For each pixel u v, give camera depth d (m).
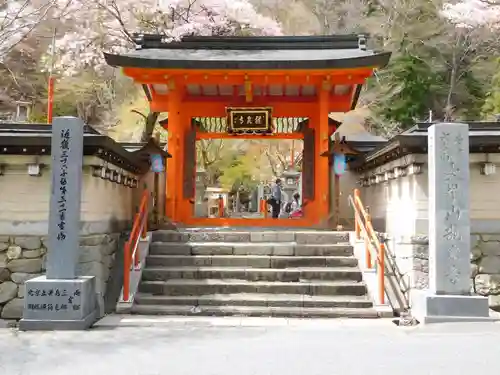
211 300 8.06
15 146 7.92
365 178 12.48
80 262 7.93
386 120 26.89
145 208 9.83
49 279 6.90
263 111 12.90
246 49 13.11
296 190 22.19
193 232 10.02
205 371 4.74
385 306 7.82
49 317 6.74
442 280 7.12
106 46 18.91
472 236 8.50
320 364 4.98
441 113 26.89
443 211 7.21
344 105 13.77
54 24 21.36
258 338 6.21
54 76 25.33
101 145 7.94
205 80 12.12
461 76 27.98
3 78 24.12
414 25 27.64
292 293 8.41
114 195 9.98
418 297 7.40
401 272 8.62
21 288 8.06
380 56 11.19
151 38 13.05
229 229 11.32
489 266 8.44
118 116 28.05
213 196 22.89
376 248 8.61
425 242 8.22
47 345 5.82
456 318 6.98
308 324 7.14
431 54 28.16
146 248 9.36
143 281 8.66
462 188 7.22
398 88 26.80
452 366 4.88
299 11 32.84
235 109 12.91
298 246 9.45
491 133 8.27
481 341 5.96
